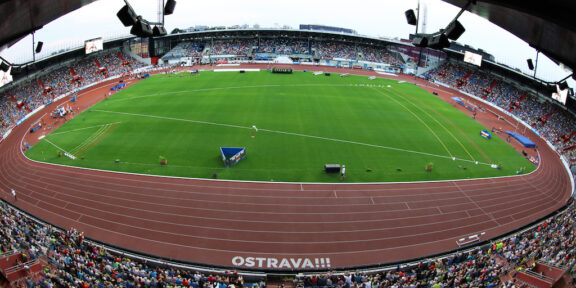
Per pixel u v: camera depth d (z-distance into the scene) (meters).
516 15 10.05
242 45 134.88
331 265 32.34
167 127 63.97
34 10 9.62
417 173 50.16
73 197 42.44
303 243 35.03
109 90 91.12
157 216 38.75
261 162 51.38
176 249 33.84
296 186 45.38
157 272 27.70
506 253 30.36
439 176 49.72
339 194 43.88
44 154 54.47
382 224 38.47
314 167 50.38
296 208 40.72
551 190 48.91
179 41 136.88
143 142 57.72
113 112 72.69
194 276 27.34
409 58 127.19
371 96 88.31
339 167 48.81
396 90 96.19
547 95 78.94
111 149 55.34
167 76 104.69
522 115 79.25
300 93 87.81
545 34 10.23
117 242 34.69
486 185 48.41
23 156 54.16
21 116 71.88
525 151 61.09
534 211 42.94
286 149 55.84
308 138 60.22
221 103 77.62
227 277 27.94
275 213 39.66
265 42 136.25
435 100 89.12
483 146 61.78
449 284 25.75
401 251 34.53
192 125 64.88
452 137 64.56
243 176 47.41
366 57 131.25
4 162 52.72
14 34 10.34
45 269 26.12
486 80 98.19
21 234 30.78
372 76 111.62
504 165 55.22
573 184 51.88
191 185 45.06
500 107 85.94
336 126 66.12
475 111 80.88
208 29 135.12
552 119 73.31
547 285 24.20
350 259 33.16
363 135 62.47
